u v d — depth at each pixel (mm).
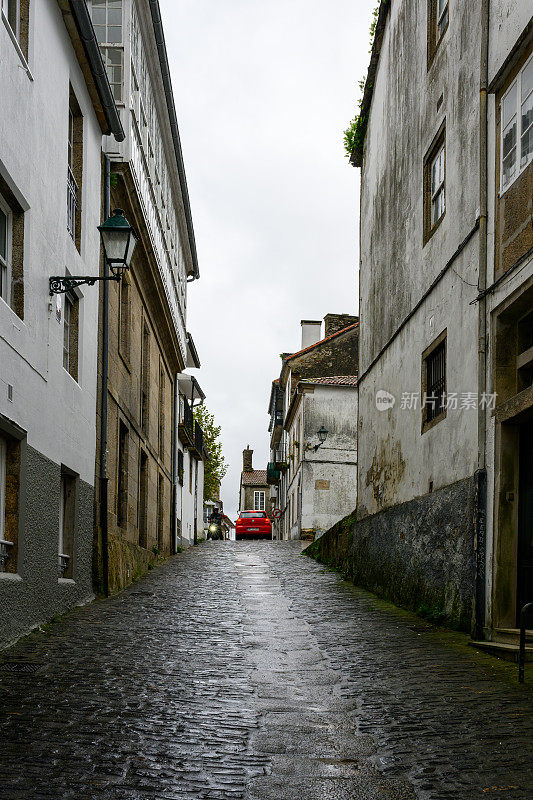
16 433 9016
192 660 8539
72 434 11867
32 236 9641
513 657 8664
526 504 9672
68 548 12078
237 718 6395
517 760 5395
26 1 9656
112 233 10516
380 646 9688
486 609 9875
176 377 27297
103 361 14125
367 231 18906
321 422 37312
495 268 10180
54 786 4738
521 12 9562
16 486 9180
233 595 14727
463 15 11844
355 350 42375
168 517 25922
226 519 76625
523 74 9523
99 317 14031
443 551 11602
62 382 11188
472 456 10586
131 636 9766
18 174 9055
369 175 18906
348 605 13625
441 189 13062
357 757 5535
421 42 14320
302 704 6922
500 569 9633
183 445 31812
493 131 10422
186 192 24203
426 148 13758
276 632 10664
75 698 6691
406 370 14547
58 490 10906
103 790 4727
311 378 41438
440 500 11844
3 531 9102
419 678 7914
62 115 11156
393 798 4793
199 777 5043
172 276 23766
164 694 7000
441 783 5020
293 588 16312
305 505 36656
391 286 16094
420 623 11492
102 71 12320
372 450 17219
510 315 9969
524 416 9406
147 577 17484
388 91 17016
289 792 4867
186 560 23375
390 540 14711
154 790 4781
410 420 14102
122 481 17109
